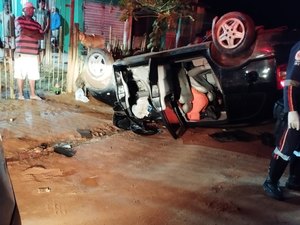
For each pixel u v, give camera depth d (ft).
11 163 12.64
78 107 21.74
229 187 11.69
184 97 15.07
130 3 30.35
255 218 9.83
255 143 15.98
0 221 5.45
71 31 24.02
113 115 18.89
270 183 11.17
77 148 14.73
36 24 21.33
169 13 29.60
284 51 12.25
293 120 9.85
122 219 9.48
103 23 38.22
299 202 10.85
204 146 15.60
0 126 16.53
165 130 17.99
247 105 13.35
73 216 9.48
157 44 30.32
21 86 21.85
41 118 18.49
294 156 11.24
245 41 12.52
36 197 10.37
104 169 12.75
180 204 10.46
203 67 14.66
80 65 24.66
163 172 12.73
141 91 17.06
